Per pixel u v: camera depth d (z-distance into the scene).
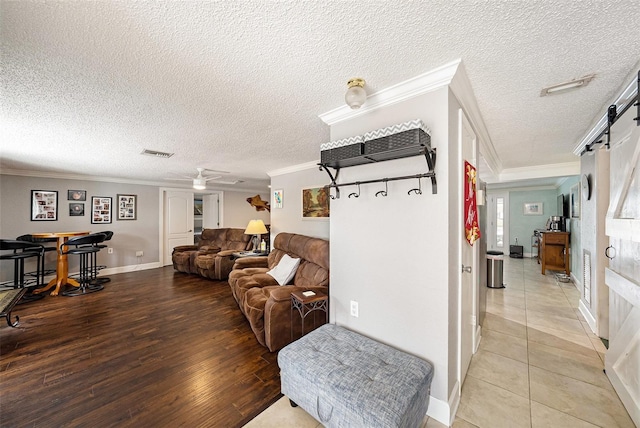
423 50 1.27
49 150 3.07
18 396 1.75
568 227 5.25
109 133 2.46
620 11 1.01
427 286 1.53
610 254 2.03
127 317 3.14
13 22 1.03
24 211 4.52
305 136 2.62
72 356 2.26
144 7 0.97
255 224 4.74
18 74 1.43
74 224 5.02
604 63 1.38
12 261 4.44
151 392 1.79
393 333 1.68
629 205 1.58
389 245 1.70
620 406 1.61
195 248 5.97
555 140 2.81
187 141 2.76
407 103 1.63
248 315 2.62
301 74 1.48
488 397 1.70
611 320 1.97
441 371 1.48
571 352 2.25
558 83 1.60
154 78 1.50
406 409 1.19
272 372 2.02
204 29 1.10
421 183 1.56
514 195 7.40
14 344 2.48
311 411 1.47
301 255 3.45
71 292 4.16
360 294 1.86
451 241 1.51
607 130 1.96
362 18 1.05
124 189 5.66
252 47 1.23
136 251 5.83
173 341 2.53
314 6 0.98
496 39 1.18
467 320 1.93
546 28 1.11
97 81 1.52
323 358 1.54
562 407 1.61
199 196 7.83
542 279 4.84
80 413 1.60
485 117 2.15
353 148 1.65
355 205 1.89
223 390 1.81
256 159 3.71
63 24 1.05
